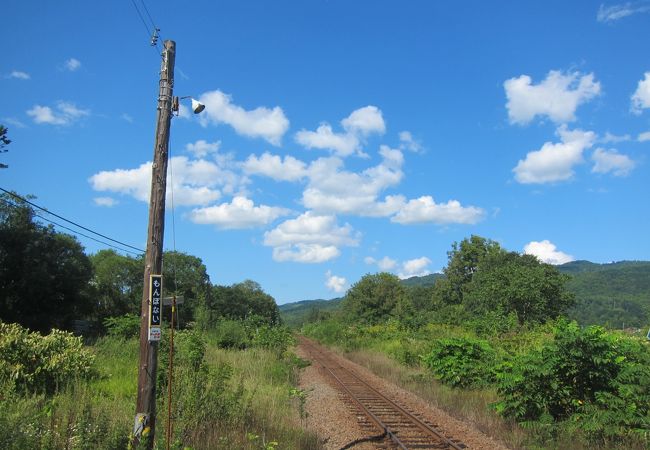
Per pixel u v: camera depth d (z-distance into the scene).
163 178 8.70
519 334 25.22
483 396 16.11
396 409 15.47
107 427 8.12
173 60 9.09
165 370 11.64
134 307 60.03
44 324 39.25
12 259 37.53
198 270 81.00
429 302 82.69
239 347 32.81
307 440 10.98
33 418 7.71
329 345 54.00
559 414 11.85
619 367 11.36
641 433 10.02
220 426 10.34
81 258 43.75
